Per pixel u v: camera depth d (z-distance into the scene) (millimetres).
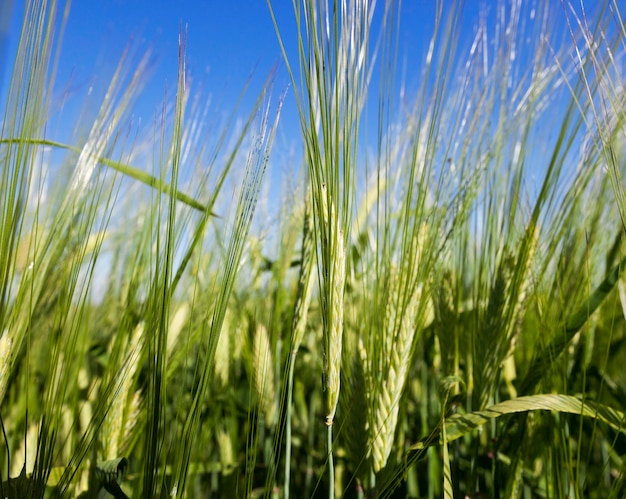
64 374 234
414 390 447
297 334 243
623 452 300
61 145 305
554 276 336
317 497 378
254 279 456
